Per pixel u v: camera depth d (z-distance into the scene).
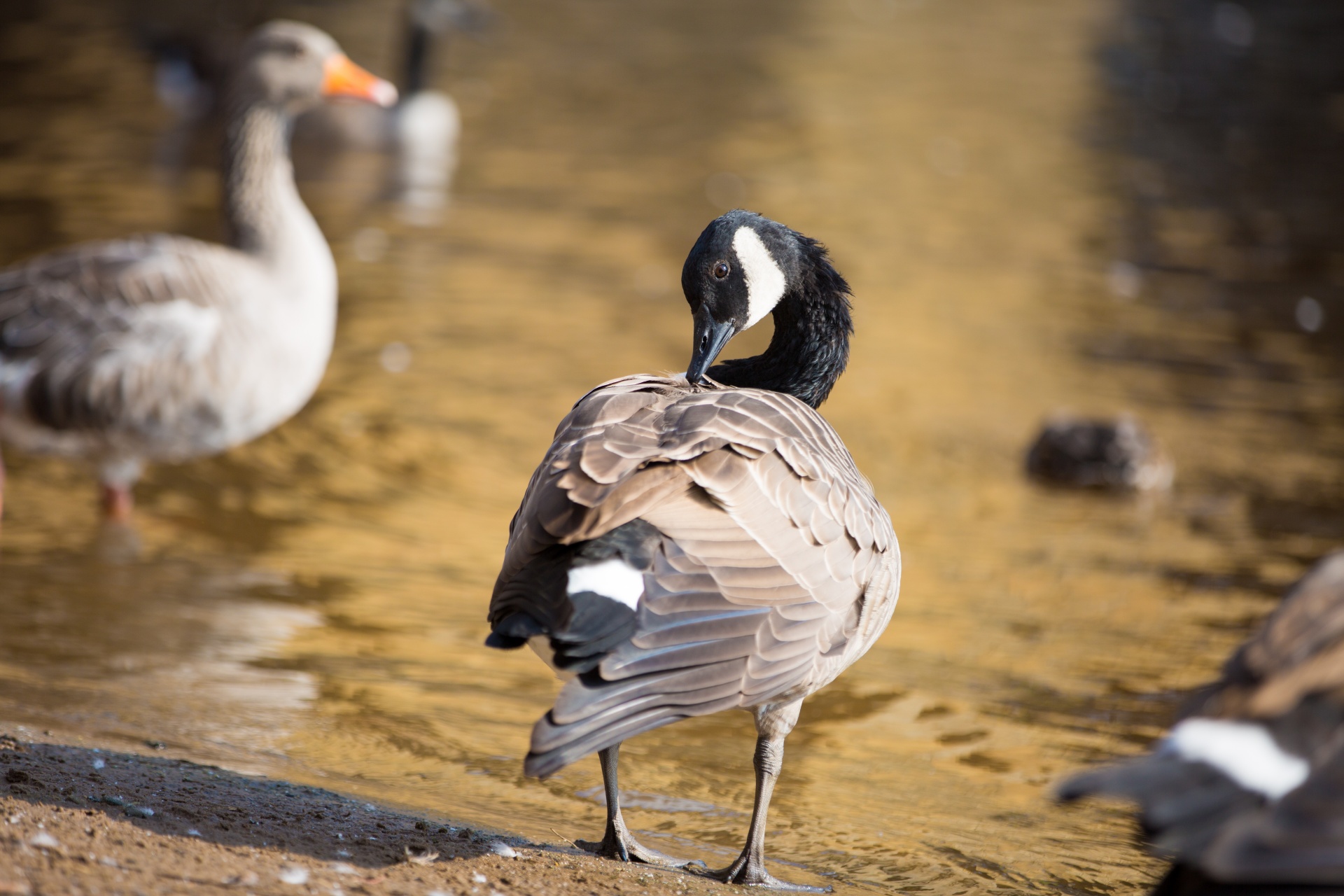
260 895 5.61
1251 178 29.41
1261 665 5.16
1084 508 14.53
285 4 46.25
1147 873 7.63
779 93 35.88
